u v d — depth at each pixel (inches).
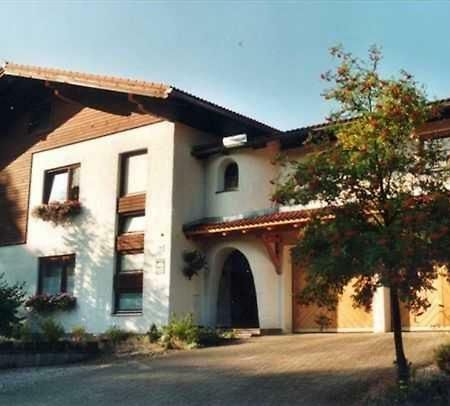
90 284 852.6
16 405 467.2
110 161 864.3
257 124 824.3
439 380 429.1
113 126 871.1
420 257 384.2
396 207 406.6
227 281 844.6
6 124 1003.3
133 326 798.5
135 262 820.6
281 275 764.6
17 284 837.8
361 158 411.5
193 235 794.2
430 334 624.4
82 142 902.4
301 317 756.6
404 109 416.2
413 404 399.9
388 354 535.5
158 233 797.9
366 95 433.4
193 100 766.5
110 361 653.3
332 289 421.7
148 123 833.5
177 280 784.9
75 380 548.1
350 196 425.7
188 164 817.5
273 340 687.7
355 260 400.2
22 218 951.6
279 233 762.2
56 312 876.0
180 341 697.0
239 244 790.5
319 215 432.8
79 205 882.1
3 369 629.6
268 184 787.4
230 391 462.9
